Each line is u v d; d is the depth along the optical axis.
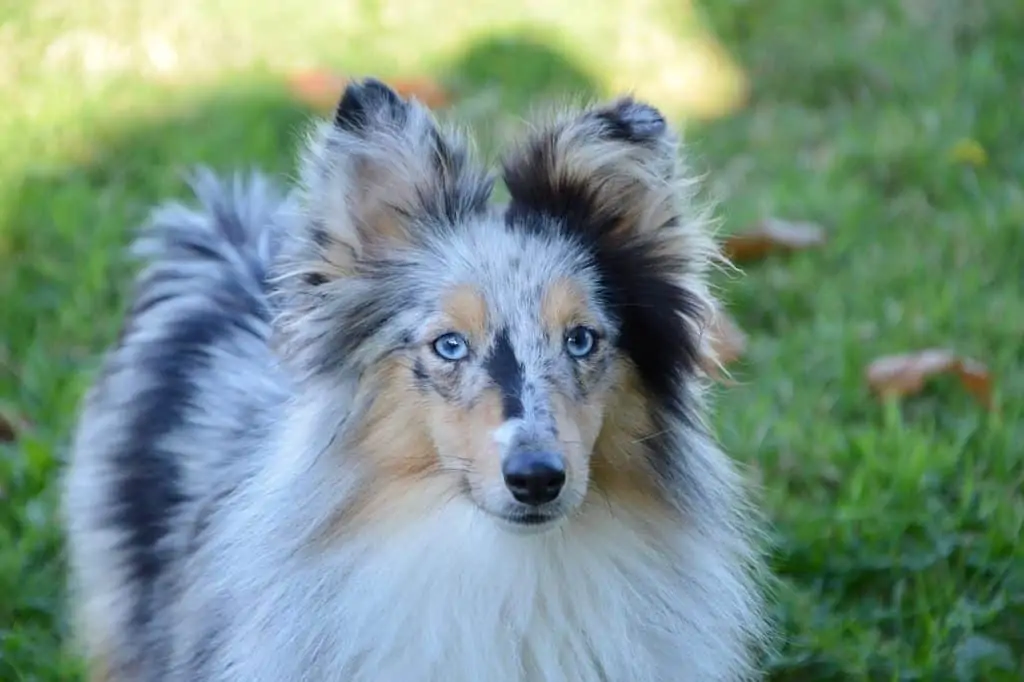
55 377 11.73
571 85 16.47
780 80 16.89
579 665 7.24
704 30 17.59
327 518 7.01
